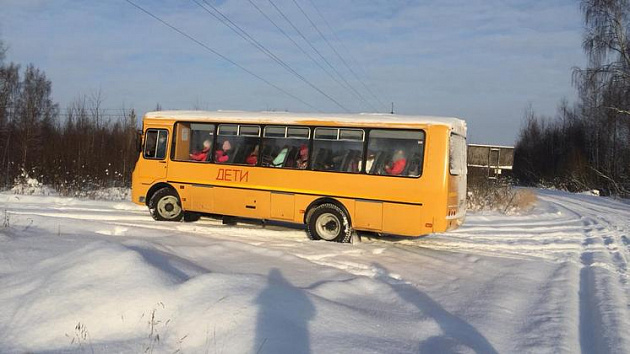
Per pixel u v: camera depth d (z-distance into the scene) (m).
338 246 10.84
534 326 6.30
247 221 14.49
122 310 5.28
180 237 10.30
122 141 30.48
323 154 11.60
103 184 25.95
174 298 5.55
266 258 8.87
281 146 11.98
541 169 69.62
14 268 6.75
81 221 11.13
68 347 4.71
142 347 4.73
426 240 13.12
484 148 29.94
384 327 5.79
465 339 5.68
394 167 11.02
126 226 10.98
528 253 11.92
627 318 6.55
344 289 7.16
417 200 10.80
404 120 11.00
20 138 32.47
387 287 7.68
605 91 33.94
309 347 4.78
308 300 5.98
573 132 62.12
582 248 12.89
